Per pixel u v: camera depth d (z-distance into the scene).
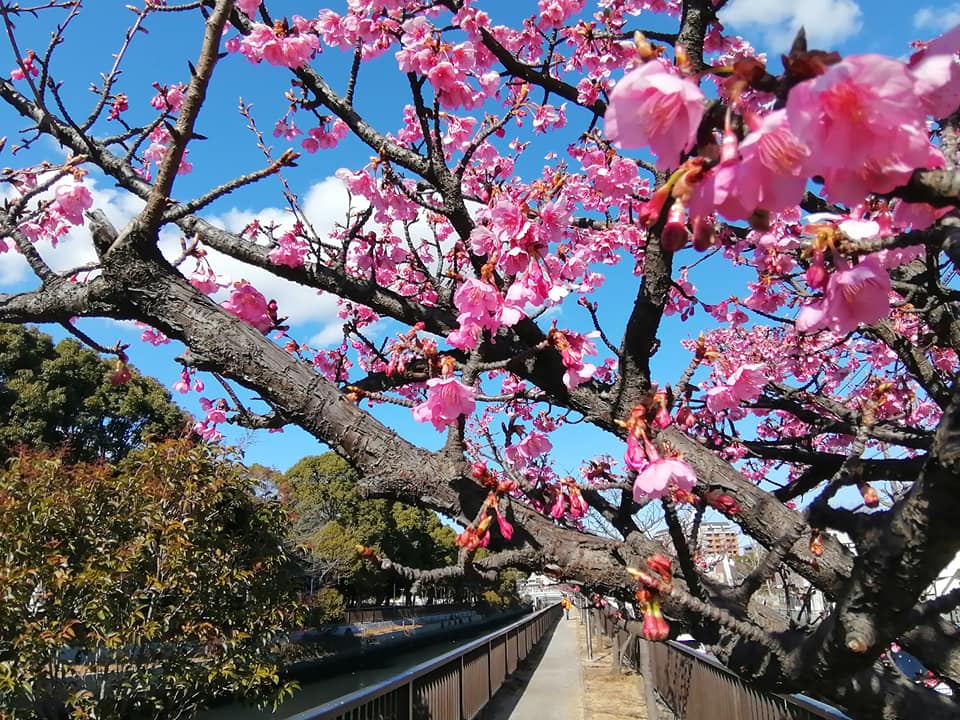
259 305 3.13
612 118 0.88
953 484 1.15
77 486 6.20
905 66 0.71
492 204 2.82
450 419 2.34
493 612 42.47
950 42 0.80
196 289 2.59
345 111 3.34
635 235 4.79
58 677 5.71
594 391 3.06
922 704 1.68
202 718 8.84
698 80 0.90
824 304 1.19
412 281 5.08
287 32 3.21
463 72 3.03
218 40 2.24
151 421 21.23
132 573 5.73
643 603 1.68
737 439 4.31
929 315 3.48
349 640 18.36
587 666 13.91
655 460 1.74
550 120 4.80
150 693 5.75
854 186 0.83
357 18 3.32
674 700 7.66
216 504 6.53
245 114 3.71
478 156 4.37
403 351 3.19
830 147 0.76
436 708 5.85
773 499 2.42
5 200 3.04
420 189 4.01
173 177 2.43
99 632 5.42
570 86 4.06
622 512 2.66
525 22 4.55
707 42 3.85
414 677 5.04
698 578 2.03
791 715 3.61
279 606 6.58
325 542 19.42
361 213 3.54
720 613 1.69
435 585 2.09
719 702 5.29
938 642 1.84
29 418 18.36
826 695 1.74
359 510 29.05
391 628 26.12
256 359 2.47
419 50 2.92
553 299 2.37
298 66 3.25
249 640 6.32
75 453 18.98
